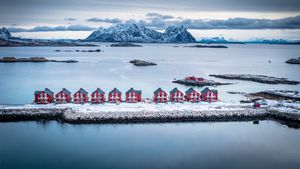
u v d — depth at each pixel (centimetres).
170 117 11281
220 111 11700
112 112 11212
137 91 12912
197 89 16850
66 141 9119
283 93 15300
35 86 17288
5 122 10862
